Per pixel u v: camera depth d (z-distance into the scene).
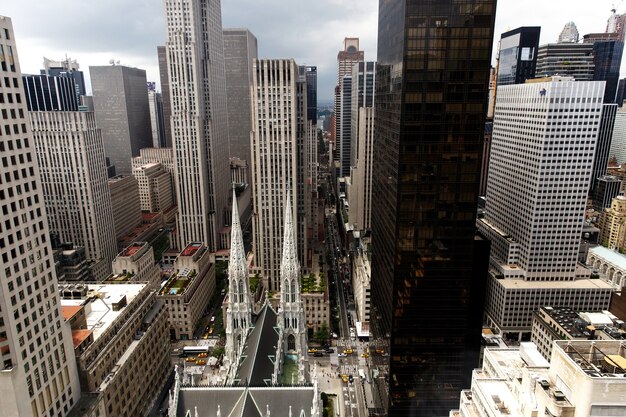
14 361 101.62
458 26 111.81
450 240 124.75
